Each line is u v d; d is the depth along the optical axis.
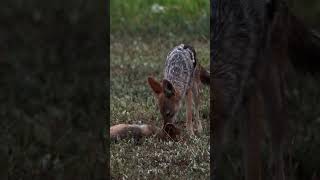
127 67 18.88
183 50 14.48
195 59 14.52
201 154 11.41
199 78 14.62
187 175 10.49
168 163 11.25
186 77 14.05
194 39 23.53
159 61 19.86
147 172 10.70
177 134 13.05
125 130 12.85
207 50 20.70
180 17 26.55
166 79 13.91
